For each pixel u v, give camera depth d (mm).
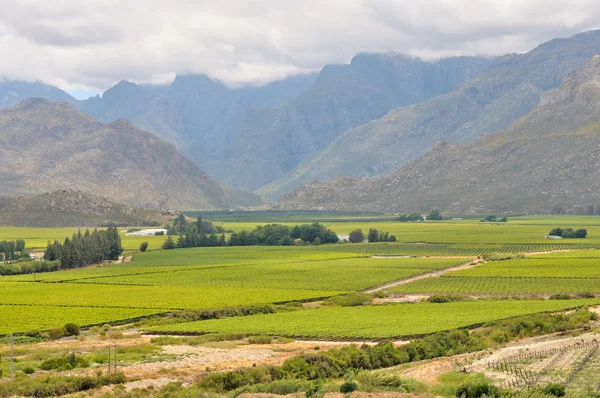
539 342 133750
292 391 90438
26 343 140875
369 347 121500
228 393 91000
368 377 95250
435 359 117062
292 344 133000
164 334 150500
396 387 90562
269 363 110312
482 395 86438
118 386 94312
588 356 116062
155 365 109812
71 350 124688
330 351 114688
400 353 118500
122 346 128250
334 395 85562
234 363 110875
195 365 110500
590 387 95562
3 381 96438
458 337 133375
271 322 160875
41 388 91375
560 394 90438
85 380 94938
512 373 104750
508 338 138000
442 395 88500
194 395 89125
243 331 148375
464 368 107812
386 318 163250
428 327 148875
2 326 161625
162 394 89062
